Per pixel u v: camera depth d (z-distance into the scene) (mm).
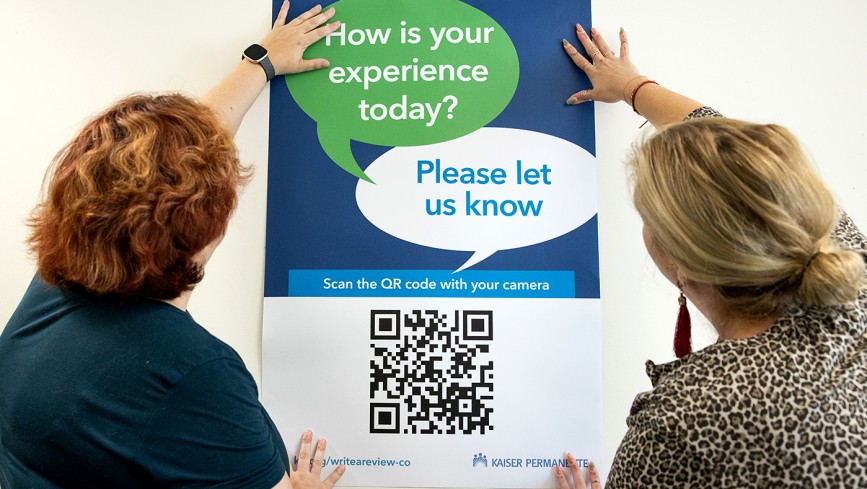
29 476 866
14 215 1486
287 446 1434
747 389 819
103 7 1505
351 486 1436
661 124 1304
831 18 1496
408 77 1480
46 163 1494
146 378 832
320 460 1408
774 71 1490
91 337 865
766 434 800
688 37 1495
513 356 1442
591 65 1447
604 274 1466
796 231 784
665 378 910
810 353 828
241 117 1364
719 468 818
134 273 833
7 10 1501
